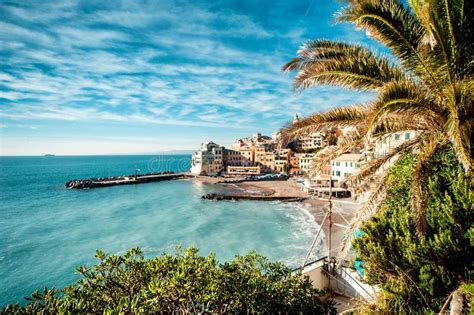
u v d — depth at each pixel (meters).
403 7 5.52
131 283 6.15
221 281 6.47
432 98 5.96
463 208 6.09
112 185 89.44
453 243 5.67
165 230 37.50
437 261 5.94
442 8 4.81
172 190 78.19
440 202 6.55
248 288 6.58
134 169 178.62
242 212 48.69
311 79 6.25
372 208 7.00
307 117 6.80
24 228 38.78
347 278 11.35
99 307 5.38
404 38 5.55
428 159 6.29
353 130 7.14
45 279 23.88
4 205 56.09
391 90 5.11
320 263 12.27
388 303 6.70
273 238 33.50
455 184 6.38
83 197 66.19
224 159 120.50
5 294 21.53
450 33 4.94
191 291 5.68
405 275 6.53
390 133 7.49
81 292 5.46
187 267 5.76
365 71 6.07
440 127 6.25
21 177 118.69
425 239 6.08
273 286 7.09
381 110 4.89
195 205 55.53
